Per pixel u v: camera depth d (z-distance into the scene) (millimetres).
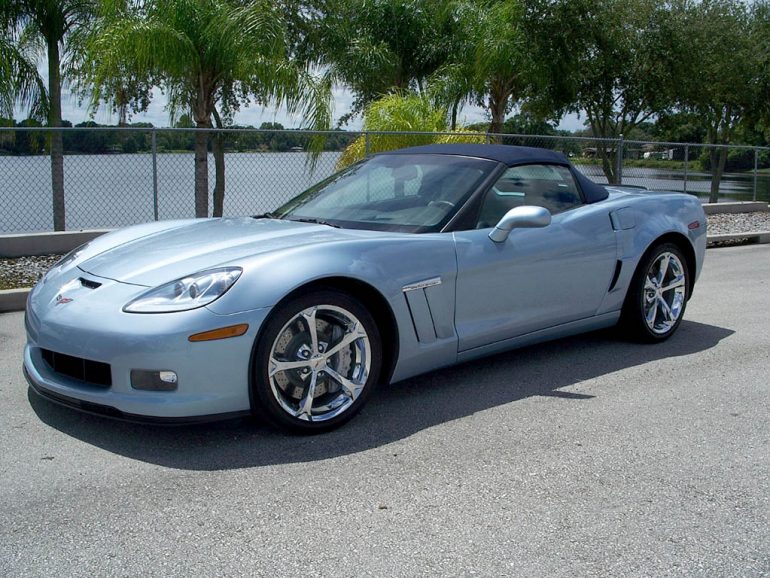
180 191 9969
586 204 4707
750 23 23625
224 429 3516
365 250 3562
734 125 25359
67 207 8836
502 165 4355
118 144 8789
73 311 3291
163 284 3268
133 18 10273
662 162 12906
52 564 2371
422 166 4469
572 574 2340
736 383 4273
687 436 3486
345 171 4797
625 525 2654
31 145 9352
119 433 3457
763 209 14297
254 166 9344
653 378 4363
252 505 2783
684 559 2432
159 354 3062
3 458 3178
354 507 2773
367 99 16047
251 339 3168
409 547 2494
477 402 3939
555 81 19359
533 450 3316
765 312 6133
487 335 4055
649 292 5012
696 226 5289
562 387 4195
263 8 11000
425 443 3387
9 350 4875
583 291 4551
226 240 3688
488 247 4004
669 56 20594
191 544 2502
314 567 2367
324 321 3473
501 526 2639
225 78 11273
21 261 7547
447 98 14641
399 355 3693
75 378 3330
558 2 19031
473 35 15359
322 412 3482
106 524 2633
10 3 10742
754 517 2719
